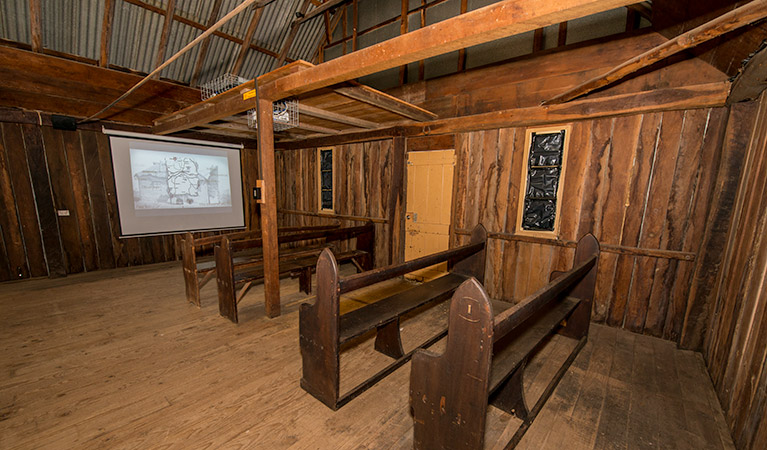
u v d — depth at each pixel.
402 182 4.55
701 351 2.69
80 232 4.71
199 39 2.28
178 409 1.94
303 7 5.25
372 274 2.08
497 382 1.55
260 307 3.55
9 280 4.27
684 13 2.26
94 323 3.10
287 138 6.21
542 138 3.43
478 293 1.29
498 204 3.77
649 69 2.78
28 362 2.41
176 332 2.93
